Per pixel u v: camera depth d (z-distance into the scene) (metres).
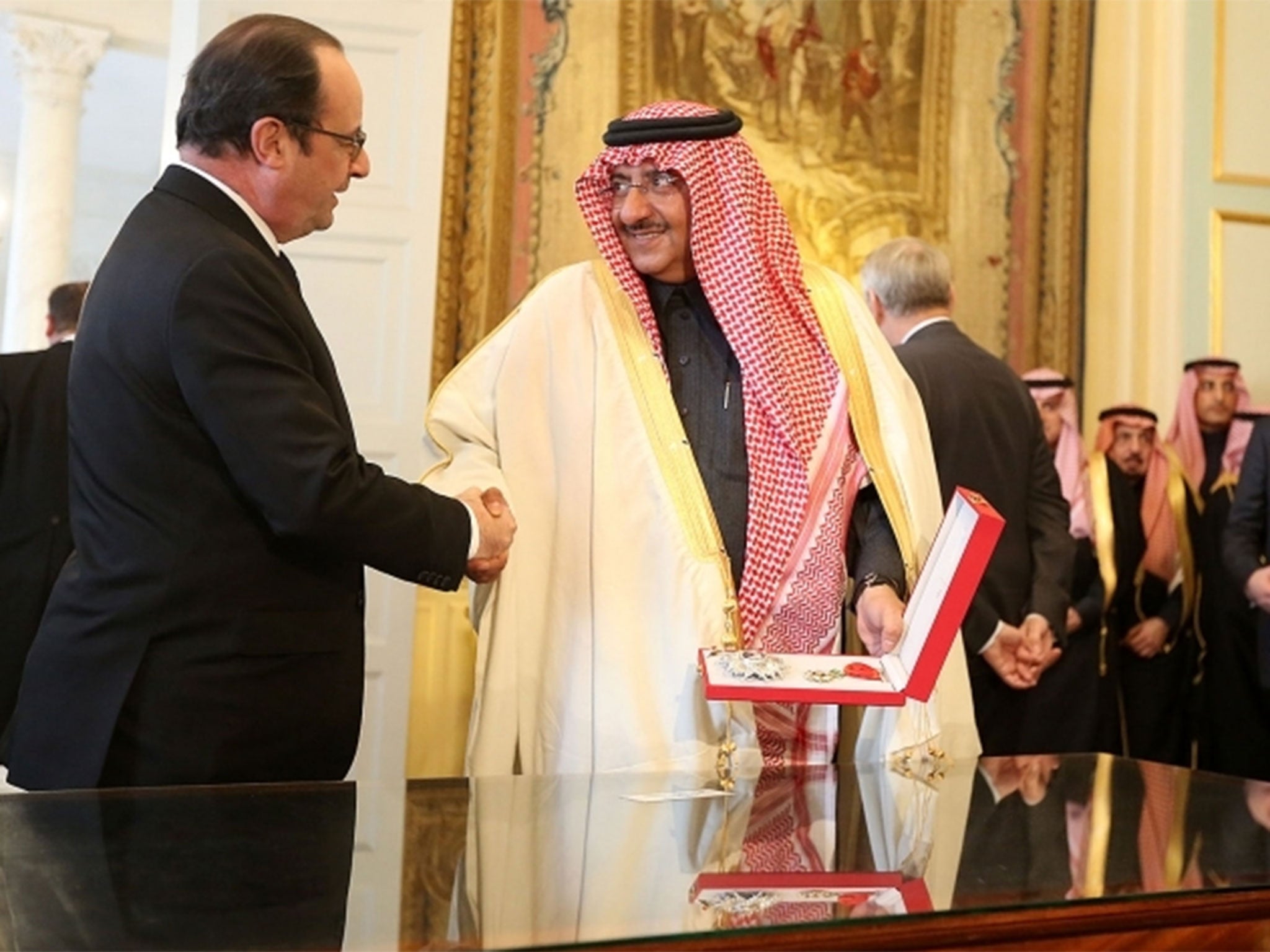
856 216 5.26
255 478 1.76
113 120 8.41
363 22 4.21
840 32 5.27
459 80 4.80
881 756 2.01
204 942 0.93
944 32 5.37
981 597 3.21
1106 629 4.08
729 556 2.04
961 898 1.09
